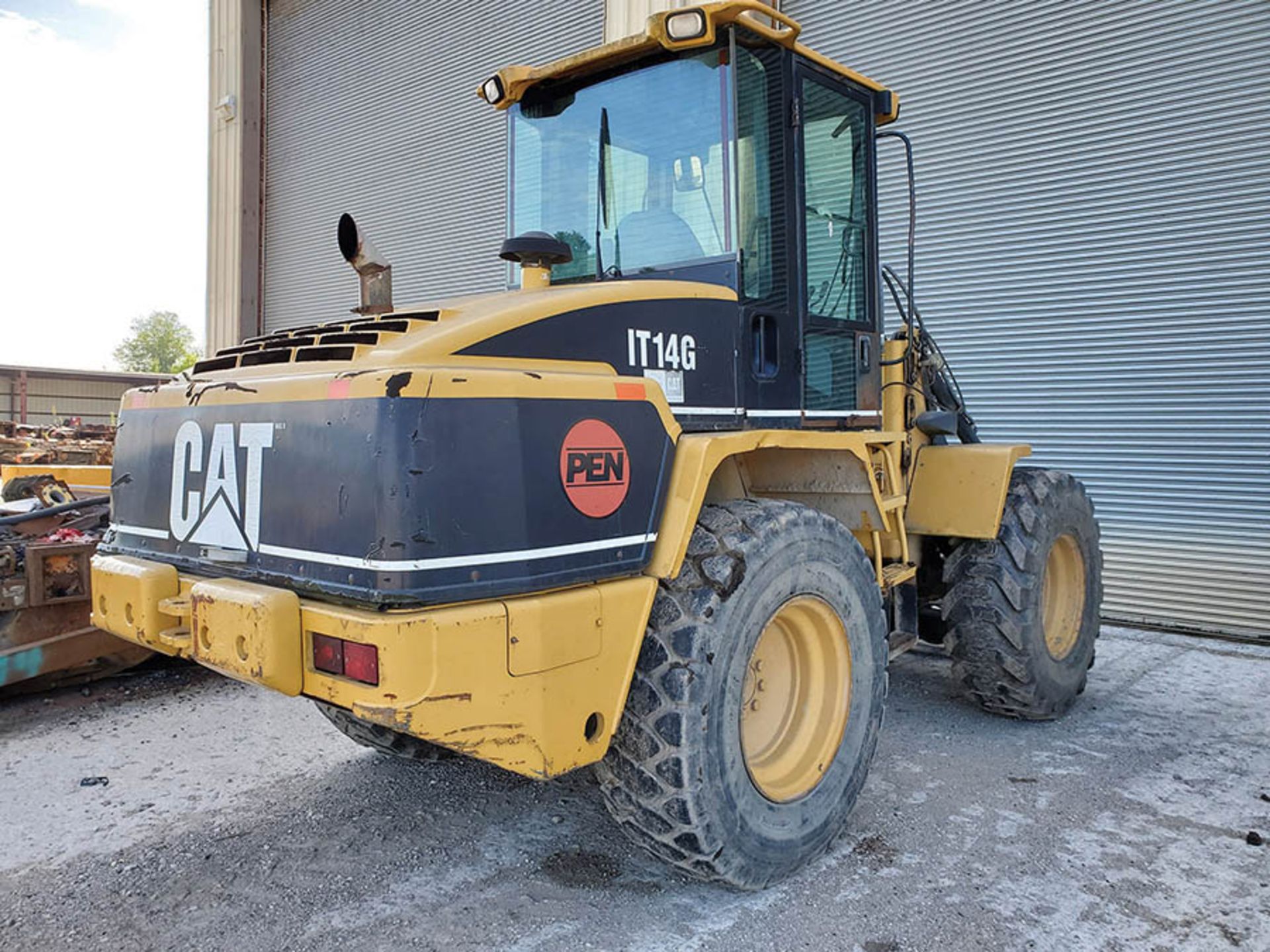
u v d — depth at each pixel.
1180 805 3.31
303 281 12.33
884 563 3.87
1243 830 3.10
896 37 7.04
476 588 2.14
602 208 3.34
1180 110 5.92
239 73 12.66
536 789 3.50
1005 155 6.59
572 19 9.27
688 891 2.71
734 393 2.99
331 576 2.17
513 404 2.21
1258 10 5.64
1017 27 6.51
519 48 9.75
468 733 2.07
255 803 3.37
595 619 2.32
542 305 2.47
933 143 6.90
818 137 3.43
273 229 12.70
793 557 2.69
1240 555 5.82
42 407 24.58
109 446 7.72
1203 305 5.88
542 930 2.50
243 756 3.85
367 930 2.52
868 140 3.69
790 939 2.44
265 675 2.13
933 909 2.59
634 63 3.26
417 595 2.05
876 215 3.75
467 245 10.36
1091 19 6.22
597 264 3.35
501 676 2.12
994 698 4.12
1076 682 4.31
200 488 2.59
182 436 2.68
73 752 3.89
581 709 2.29
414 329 2.43
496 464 2.18
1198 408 5.93
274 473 2.33
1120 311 6.18
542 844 3.04
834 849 2.97
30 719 4.33
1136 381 6.14
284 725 4.23
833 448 2.98
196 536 2.61
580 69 3.36
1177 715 4.34
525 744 2.17
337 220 11.88
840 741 2.91
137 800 3.40
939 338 6.94
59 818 3.24
